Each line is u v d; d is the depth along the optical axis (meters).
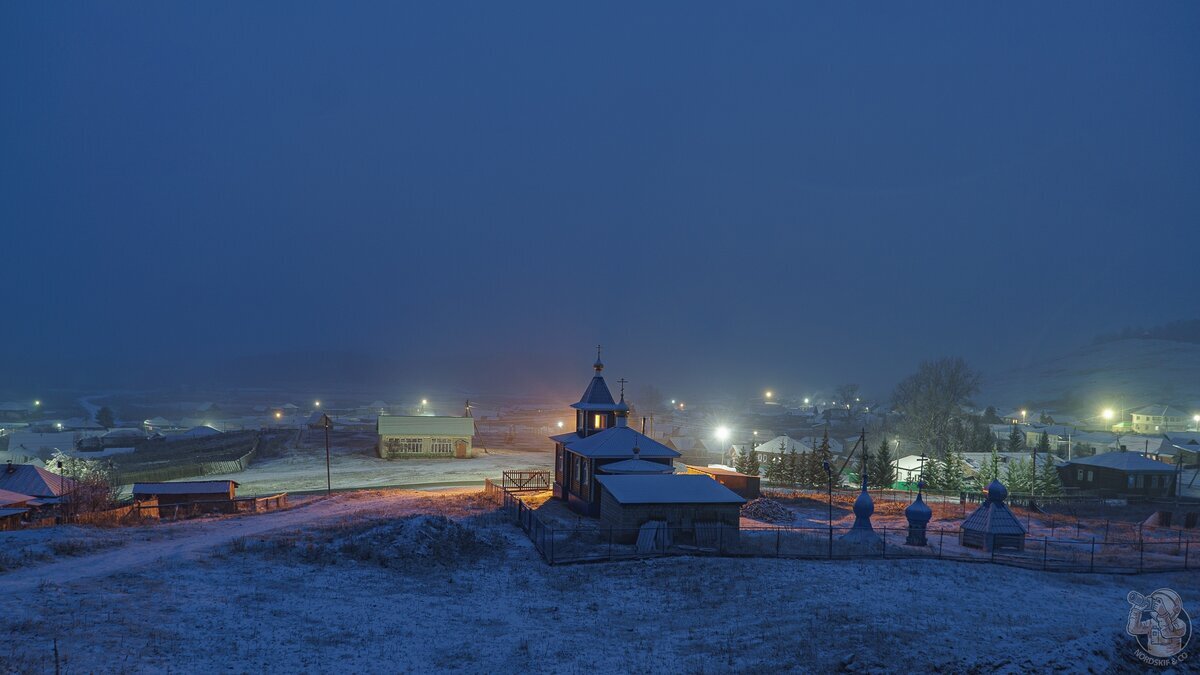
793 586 34.00
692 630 28.38
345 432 137.38
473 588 33.69
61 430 178.88
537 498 62.25
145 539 39.56
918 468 88.38
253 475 85.88
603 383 61.19
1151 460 89.69
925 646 24.84
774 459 92.69
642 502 43.25
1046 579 37.88
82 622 23.77
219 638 24.06
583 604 32.06
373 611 28.91
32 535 37.81
